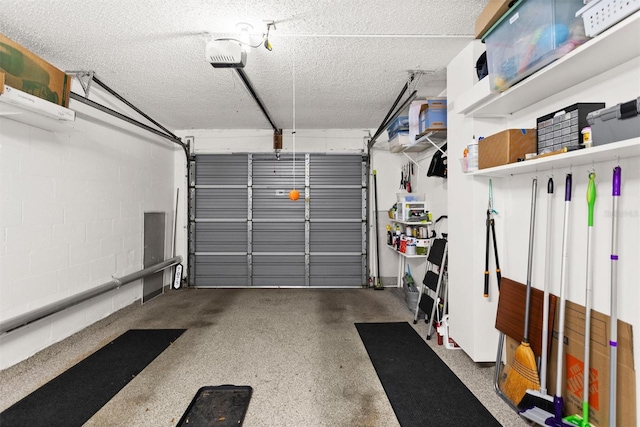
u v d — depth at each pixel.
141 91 3.25
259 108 3.82
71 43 2.30
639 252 1.37
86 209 2.97
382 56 2.53
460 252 2.40
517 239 2.11
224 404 1.88
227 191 4.85
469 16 2.00
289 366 2.33
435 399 1.93
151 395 1.96
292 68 2.74
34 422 1.71
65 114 2.27
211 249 4.87
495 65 1.75
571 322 1.67
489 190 2.22
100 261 3.16
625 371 1.41
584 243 1.64
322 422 1.73
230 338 2.84
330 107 3.81
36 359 2.38
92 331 2.97
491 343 2.24
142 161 3.96
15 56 1.97
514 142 1.78
